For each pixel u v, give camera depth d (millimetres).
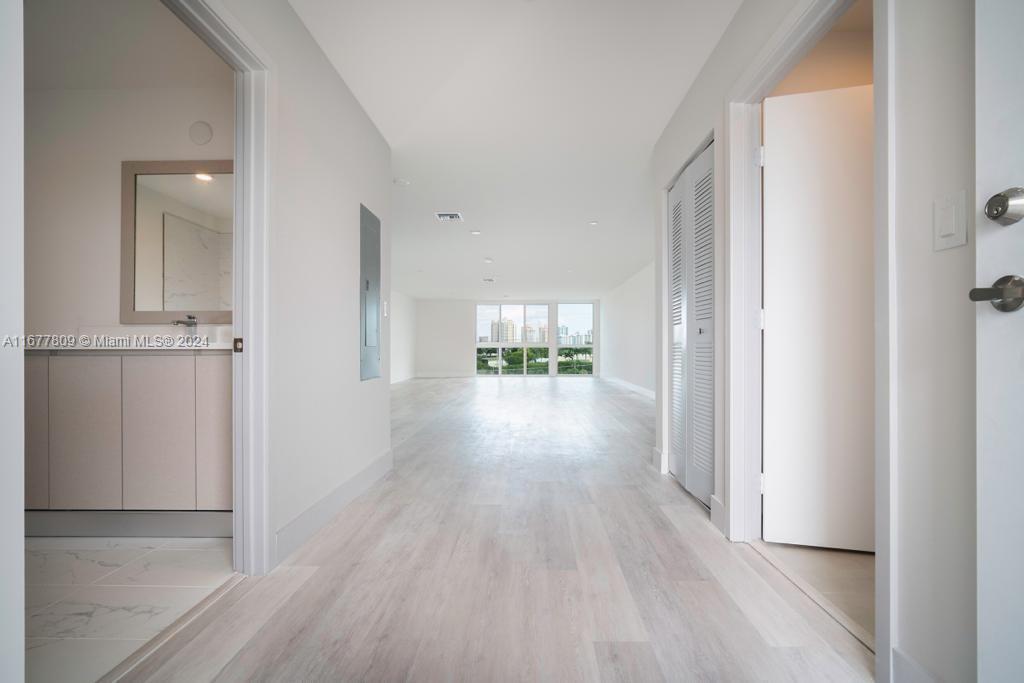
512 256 8164
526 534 2391
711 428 2684
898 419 1263
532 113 3207
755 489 2258
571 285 12195
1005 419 941
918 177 1196
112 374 2395
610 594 1782
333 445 2660
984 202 979
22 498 874
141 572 2021
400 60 2594
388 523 2547
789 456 2195
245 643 1478
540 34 2395
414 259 8453
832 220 2131
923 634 1186
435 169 4191
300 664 1374
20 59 872
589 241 6980
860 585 1844
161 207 2672
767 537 2227
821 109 2135
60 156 2660
